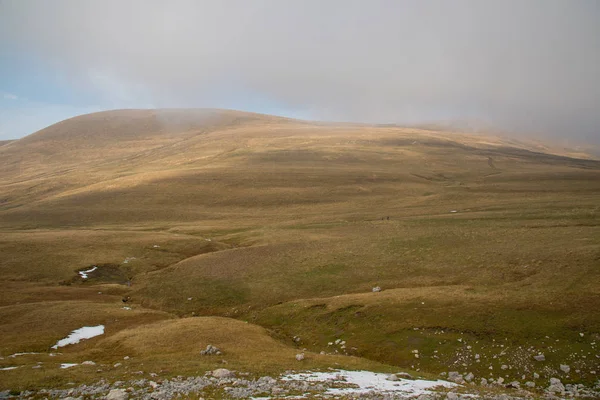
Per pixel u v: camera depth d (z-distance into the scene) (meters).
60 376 28.53
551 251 65.31
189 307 62.62
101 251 89.94
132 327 49.84
